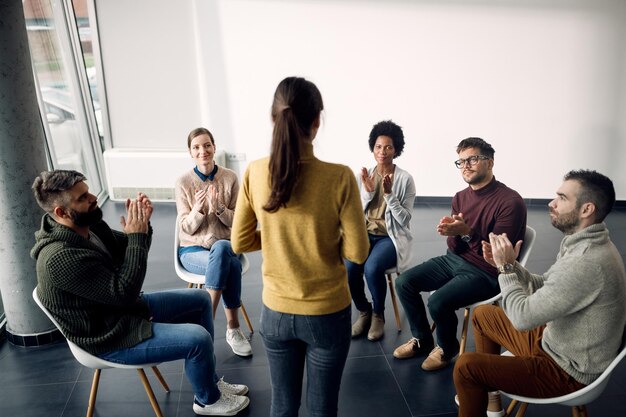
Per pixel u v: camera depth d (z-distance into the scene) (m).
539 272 3.94
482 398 1.94
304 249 1.53
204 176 3.02
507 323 2.15
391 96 5.25
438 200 5.55
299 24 5.07
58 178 1.92
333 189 1.48
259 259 4.10
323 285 1.57
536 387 1.86
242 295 3.54
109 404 2.50
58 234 1.94
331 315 1.59
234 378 2.67
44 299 1.94
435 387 2.59
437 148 5.39
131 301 2.00
